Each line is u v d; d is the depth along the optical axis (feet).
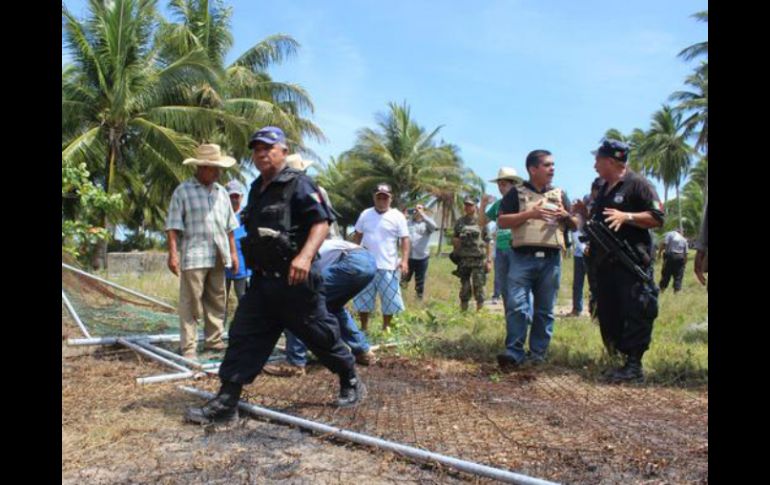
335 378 17.52
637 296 16.92
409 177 144.87
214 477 10.12
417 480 10.03
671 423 12.98
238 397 13.08
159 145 73.56
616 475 10.07
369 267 18.02
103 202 32.01
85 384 16.22
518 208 18.86
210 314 21.30
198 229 20.08
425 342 22.18
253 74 94.89
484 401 14.85
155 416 13.47
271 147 13.23
